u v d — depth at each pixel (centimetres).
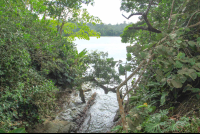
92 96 566
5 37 270
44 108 319
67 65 566
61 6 718
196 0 329
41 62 416
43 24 533
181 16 334
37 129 285
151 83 316
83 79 452
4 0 380
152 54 230
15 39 282
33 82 325
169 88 296
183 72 219
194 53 315
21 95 287
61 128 311
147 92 312
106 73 424
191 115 242
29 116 298
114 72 437
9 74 274
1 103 243
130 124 186
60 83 562
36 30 452
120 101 209
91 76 431
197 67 231
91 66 438
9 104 253
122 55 699
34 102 298
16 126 266
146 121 225
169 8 452
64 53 602
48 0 693
